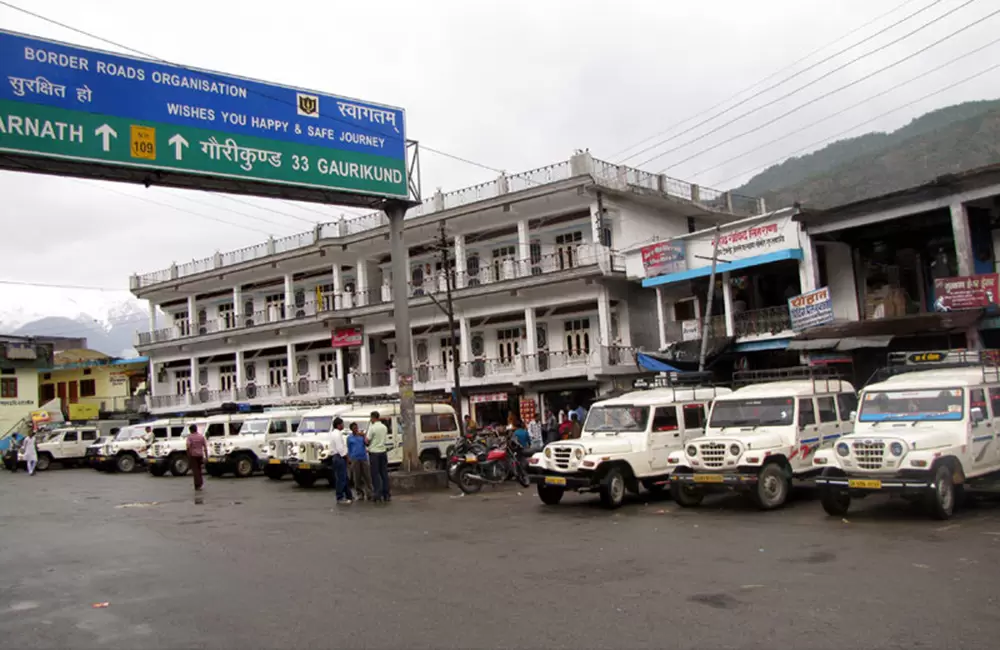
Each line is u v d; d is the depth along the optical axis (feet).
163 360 171.22
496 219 116.98
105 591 27.71
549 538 36.58
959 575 25.04
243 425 91.15
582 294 108.78
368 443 55.88
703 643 19.15
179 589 27.61
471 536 38.06
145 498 64.13
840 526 36.04
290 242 142.72
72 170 51.49
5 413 163.22
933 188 68.49
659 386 57.21
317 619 22.77
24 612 24.98
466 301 120.16
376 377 134.00
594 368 104.78
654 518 42.11
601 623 21.22
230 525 44.62
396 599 24.90
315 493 63.93
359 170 62.49
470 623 21.75
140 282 169.78
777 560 28.78
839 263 81.61
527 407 114.52
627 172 111.04
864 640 18.88
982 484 41.86
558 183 105.60
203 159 54.75
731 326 86.99
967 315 64.90
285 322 144.36
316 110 60.75
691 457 45.06
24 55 48.67
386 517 46.57
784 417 46.09
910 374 43.98
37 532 44.50
